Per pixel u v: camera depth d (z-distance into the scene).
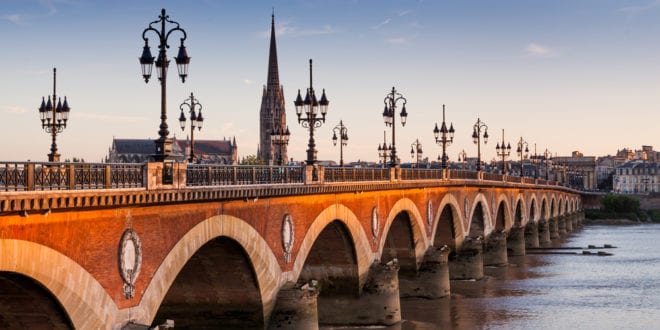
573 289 92.88
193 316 48.44
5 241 27.73
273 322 48.81
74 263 31.30
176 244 38.00
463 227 100.50
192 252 39.28
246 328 47.75
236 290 47.41
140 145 191.00
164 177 35.94
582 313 77.44
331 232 62.19
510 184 131.12
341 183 57.53
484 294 88.06
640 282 99.56
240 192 42.47
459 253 99.44
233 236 43.28
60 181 29.66
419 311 75.88
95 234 32.50
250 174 44.66
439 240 99.06
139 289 35.34
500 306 80.25
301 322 48.97
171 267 37.62
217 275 46.88
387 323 64.94
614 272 109.81
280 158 62.78
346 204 61.03
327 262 64.19
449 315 74.19
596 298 86.62
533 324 71.56
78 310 31.61
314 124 55.62
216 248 44.91
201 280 47.34
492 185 116.88
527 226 151.88
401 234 81.19
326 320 64.94
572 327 70.69
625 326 71.50
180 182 37.03
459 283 96.56
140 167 34.38
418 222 81.12
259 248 46.50
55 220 30.20
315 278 64.56
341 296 64.25
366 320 64.12
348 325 64.38
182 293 48.34
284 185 47.97
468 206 104.25
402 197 75.88
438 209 89.31
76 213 31.34
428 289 82.50
